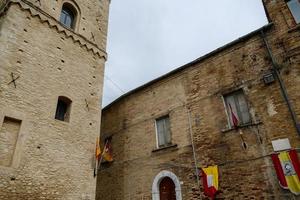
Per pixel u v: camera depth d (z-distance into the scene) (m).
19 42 10.29
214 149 10.79
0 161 8.39
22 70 9.99
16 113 9.23
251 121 10.20
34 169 9.12
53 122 10.36
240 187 9.58
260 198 8.99
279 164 8.88
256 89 10.48
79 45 12.96
